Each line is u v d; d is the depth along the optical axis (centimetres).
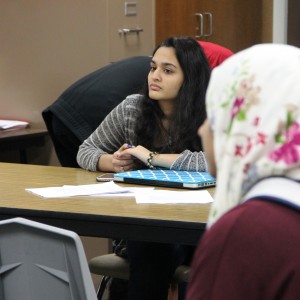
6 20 580
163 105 395
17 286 233
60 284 219
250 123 133
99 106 463
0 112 593
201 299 128
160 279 343
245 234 125
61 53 567
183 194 316
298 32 911
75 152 474
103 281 387
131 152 384
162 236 267
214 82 144
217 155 138
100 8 553
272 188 129
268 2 877
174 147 389
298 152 128
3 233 229
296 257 122
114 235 275
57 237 212
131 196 315
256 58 137
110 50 560
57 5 564
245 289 124
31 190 327
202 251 130
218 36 775
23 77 581
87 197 312
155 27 654
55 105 470
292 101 130
